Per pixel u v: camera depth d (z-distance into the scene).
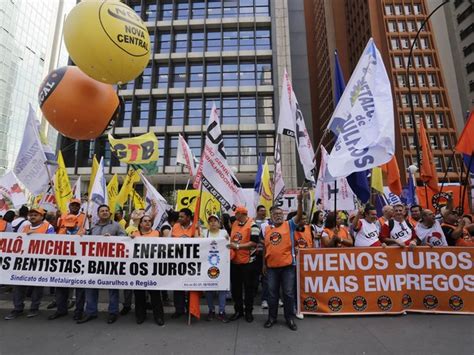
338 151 5.27
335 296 5.47
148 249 5.43
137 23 4.89
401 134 48.31
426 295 5.45
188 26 35.03
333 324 5.05
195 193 10.07
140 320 5.24
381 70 5.45
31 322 5.23
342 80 6.62
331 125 5.71
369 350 4.11
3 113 57.88
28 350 4.16
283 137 32.00
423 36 52.12
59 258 5.41
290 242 5.07
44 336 4.64
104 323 5.22
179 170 31.73
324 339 4.49
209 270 5.37
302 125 6.79
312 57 69.44
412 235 5.95
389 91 5.31
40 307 6.11
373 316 5.36
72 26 4.71
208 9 35.84
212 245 5.45
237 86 33.50
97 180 7.34
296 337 4.58
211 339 4.54
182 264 5.39
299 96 43.59
